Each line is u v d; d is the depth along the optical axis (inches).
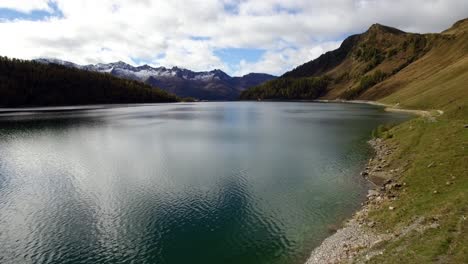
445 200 1193.4
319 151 2824.8
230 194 1811.0
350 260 1027.9
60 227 1449.3
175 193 1839.3
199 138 3651.6
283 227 1407.5
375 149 2778.1
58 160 2632.9
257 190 1867.6
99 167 2405.3
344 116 6048.2
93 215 1566.2
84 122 5462.6
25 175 2217.0
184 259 1190.9
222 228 1413.6
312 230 1366.9
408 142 2432.3
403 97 7234.3
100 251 1252.5
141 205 1676.9
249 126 4753.9
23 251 1261.1
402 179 1742.1
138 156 2753.4
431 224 1037.8
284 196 1764.3
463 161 1610.5
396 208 1339.8
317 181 1999.3
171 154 2817.4
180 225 1449.3
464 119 2628.0
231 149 2999.5
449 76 5954.7
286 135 3774.6
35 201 1749.5
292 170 2251.5
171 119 6043.3
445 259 801.6
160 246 1280.8
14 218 1545.3
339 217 1473.9
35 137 3811.5
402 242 989.2
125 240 1330.0
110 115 6993.1
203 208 1627.7
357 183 1929.1
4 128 4635.8
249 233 1364.4
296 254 1194.0
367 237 1183.6
